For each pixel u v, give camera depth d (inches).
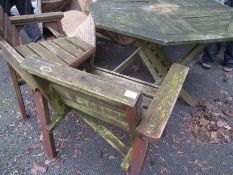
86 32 100.5
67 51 86.9
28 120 101.3
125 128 60.5
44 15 99.7
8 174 82.4
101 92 46.4
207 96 117.6
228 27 90.9
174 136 96.6
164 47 153.2
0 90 117.0
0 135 95.2
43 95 68.0
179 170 84.7
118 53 147.6
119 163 86.0
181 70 62.1
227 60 133.5
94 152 89.4
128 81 82.0
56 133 95.8
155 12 99.9
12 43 80.1
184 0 114.3
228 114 108.0
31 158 87.2
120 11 99.2
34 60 55.6
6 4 129.0
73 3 159.6
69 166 84.9
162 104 54.1
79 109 67.9
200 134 98.2
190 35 83.8
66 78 50.3
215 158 89.4
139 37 82.8
